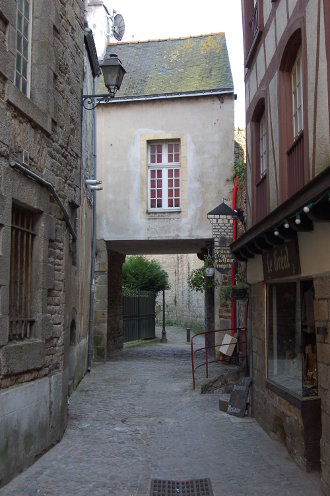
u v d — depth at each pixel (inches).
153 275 1084.5
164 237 602.5
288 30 253.9
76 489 201.8
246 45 362.3
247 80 366.9
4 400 201.5
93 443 269.0
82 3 331.6
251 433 291.3
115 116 617.6
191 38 705.0
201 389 409.7
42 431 244.2
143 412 345.7
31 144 236.5
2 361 201.5
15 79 232.2
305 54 223.3
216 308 586.6
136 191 609.9
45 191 250.5
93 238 564.7
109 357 663.1
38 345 237.0
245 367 410.9
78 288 440.5
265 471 225.8
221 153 602.2
